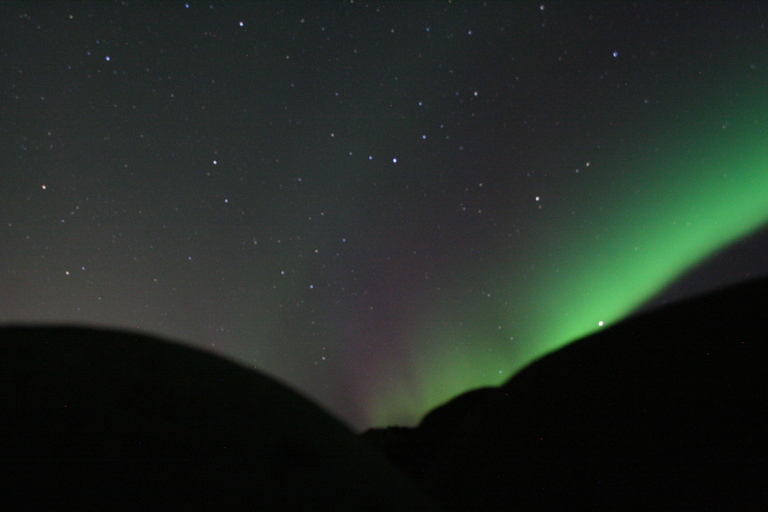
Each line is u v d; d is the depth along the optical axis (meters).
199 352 1.39
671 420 1.93
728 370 1.96
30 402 0.92
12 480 0.76
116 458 0.86
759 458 1.63
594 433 2.09
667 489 1.73
